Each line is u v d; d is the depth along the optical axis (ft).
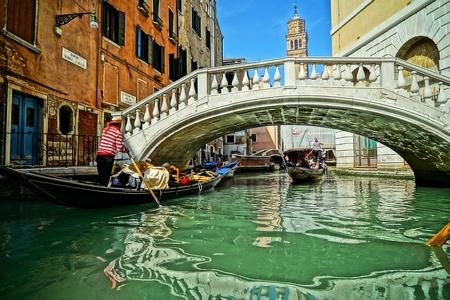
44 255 11.68
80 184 17.49
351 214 19.58
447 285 9.16
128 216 18.54
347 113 27.63
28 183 15.99
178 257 11.55
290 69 25.86
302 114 30.78
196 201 24.98
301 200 25.85
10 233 14.57
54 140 27.61
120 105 37.37
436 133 24.52
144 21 43.32
